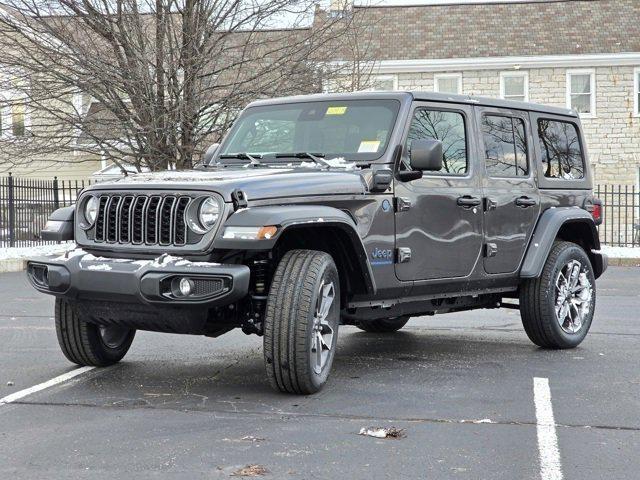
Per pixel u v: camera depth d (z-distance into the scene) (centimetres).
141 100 1623
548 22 3247
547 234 760
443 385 618
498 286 743
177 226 551
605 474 420
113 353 678
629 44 3105
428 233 664
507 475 417
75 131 1778
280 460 438
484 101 737
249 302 589
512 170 754
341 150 664
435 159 618
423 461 438
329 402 561
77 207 592
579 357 743
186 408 545
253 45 1700
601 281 1531
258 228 528
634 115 3112
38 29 1630
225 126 1664
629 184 3131
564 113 834
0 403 560
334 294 585
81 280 557
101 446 462
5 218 2045
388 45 3186
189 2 1638
